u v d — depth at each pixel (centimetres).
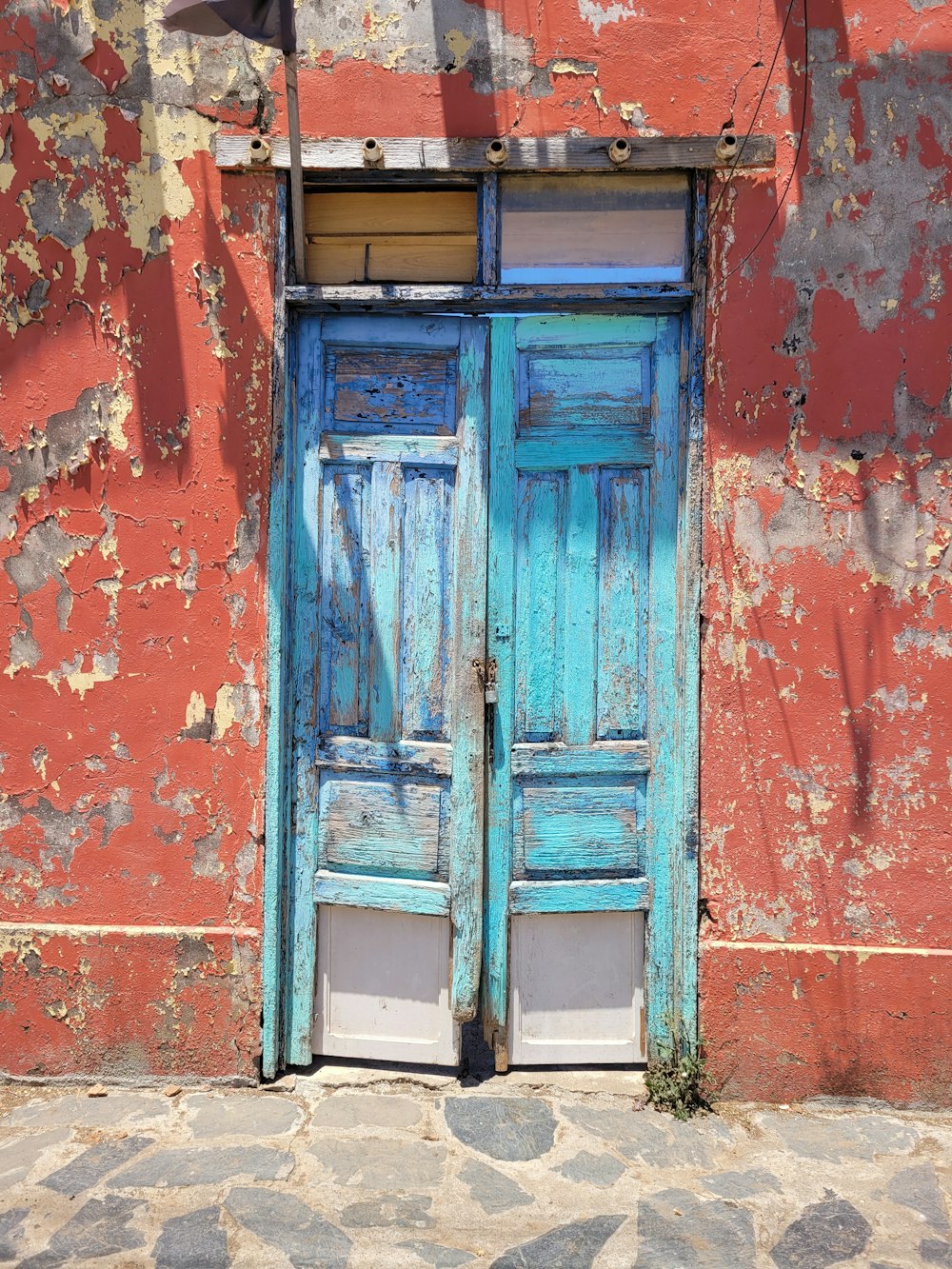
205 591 346
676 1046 347
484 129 335
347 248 350
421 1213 282
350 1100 339
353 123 335
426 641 352
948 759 339
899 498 338
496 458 349
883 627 339
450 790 351
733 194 336
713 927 344
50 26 338
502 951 353
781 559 340
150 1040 349
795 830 342
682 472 346
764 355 337
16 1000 350
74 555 348
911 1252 271
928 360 336
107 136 339
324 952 358
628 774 353
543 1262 264
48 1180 293
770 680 341
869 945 341
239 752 347
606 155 334
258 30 303
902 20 331
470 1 333
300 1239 270
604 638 352
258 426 342
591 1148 314
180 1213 280
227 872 348
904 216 334
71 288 344
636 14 333
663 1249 270
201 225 340
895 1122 331
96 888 351
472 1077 353
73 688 350
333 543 353
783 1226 280
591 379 348
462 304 341
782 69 333
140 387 344
